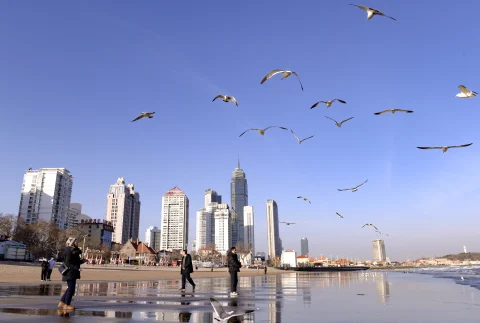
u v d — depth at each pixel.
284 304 13.24
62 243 136.88
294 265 173.25
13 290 19.27
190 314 10.26
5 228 128.25
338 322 9.06
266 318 9.70
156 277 44.78
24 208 199.75
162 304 12.81
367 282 33.28
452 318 9.82
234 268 16.92
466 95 10.91
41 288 21.11
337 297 16.30
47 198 199.88
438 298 15.91
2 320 8.66
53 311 10.53
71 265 11.07
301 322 9.05
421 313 10.80
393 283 30.95
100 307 11.78
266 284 29.20
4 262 82.44
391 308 12.09
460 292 19.81
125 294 17.52
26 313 10.03
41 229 133.38
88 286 24.25
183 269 20.08
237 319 9.49
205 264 171.25
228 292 19.28
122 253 163.62
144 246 170.25
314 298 15.73
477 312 11.12
